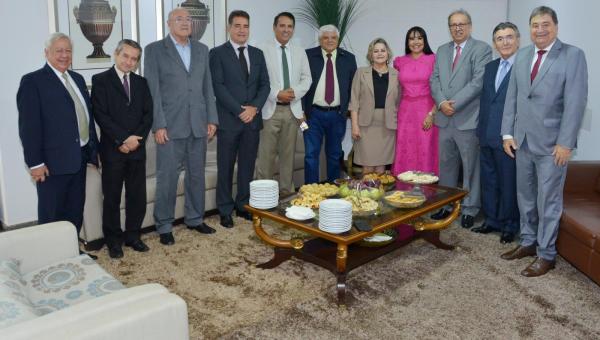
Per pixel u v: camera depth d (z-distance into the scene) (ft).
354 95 15.11
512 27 12.14
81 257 8.18
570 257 10.85
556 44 10.50
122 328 5.06
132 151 11.64
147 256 11.85
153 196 13.24
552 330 8.78
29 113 10.12
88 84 14.12
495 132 12.55
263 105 13.92
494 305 9.62
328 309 9.44
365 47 20.10
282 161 15.17
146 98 11.82
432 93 13.98
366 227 9.57
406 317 9.16
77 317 5.07
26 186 13.84
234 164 14.06
